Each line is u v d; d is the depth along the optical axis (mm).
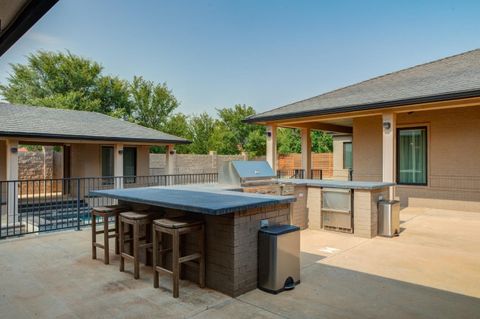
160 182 15242
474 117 9266
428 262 4770
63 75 26828
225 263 3670
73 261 4812
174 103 32594
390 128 8773
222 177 6543
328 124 14430
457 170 9562
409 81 10734
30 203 11867
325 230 6758
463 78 8797
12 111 12734
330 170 18922
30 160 16125
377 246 5629
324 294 3654
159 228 3742
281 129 26812
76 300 3500
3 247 5555
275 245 3660
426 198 10086
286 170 18484
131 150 14672
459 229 7008
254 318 3105
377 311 3244
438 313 3199
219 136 28906
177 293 3574
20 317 3131
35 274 4273
